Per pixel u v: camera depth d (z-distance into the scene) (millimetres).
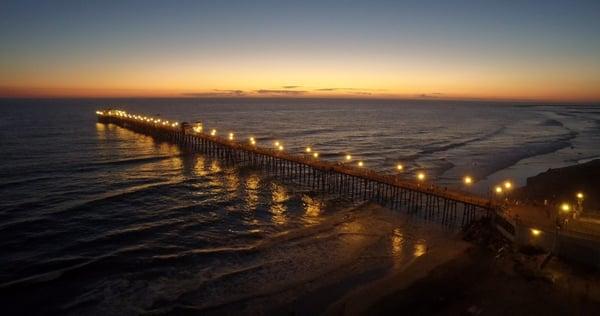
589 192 45906
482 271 28875
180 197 51656
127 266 31844
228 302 26469
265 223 41969
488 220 36125
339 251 34406
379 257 33188
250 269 31172
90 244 36250
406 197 50719
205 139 80812
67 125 141500
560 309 23375
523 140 111312
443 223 41125
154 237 38000
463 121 188750
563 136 120938
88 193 52781
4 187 55500
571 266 27688
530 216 32562
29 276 30031
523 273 27562
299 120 187875
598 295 24344
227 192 53969
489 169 69062
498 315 23125
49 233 38719
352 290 27891
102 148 90625
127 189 54781
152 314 25125
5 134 113625
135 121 122375
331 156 84750
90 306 26188
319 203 48719
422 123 176125
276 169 64375
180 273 30672
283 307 25875
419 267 30141
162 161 75562
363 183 58000
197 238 37781
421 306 24875
